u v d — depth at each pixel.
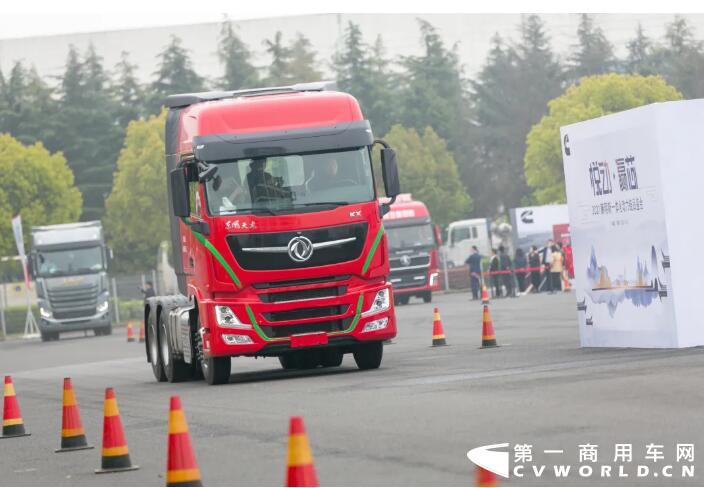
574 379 21.56
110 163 167.12
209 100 30.80
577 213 28.28
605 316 27.86
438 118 173.75
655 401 17.86
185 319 29.34
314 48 191.12
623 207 26.73
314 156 27.72
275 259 27.30
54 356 55.75
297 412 20.64
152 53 188.38
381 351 28.97
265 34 190.38
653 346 26.34
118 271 143.88
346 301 27.56
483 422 17.17
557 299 65.00
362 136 27.91
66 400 19.50
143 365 41.97
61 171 137.00
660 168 25.52
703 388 18.83
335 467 14.62
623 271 27.03
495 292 83.44
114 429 16.52
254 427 19.28
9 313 104.94
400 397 21.28
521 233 79.81
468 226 121.38
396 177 28.12
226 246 27.25
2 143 134.25
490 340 32.88
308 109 28.00
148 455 17.66
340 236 27.55
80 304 78.88
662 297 25.89
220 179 27.45
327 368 31.28
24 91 178.88
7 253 134.12
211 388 27.75
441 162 155.88
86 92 176.25
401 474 13.80
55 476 16.61
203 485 14.34
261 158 27.56
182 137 29.69
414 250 80.88
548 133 143.62
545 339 34.19
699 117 25.69
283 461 15.71
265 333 27.31
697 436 14.73
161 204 134.75
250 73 184.00
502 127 187.62
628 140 26.28
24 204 134.12
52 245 79.00
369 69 175.75
